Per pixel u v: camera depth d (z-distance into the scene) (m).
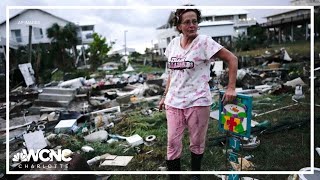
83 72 10.25
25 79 7.22
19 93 6.18
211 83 6.82
